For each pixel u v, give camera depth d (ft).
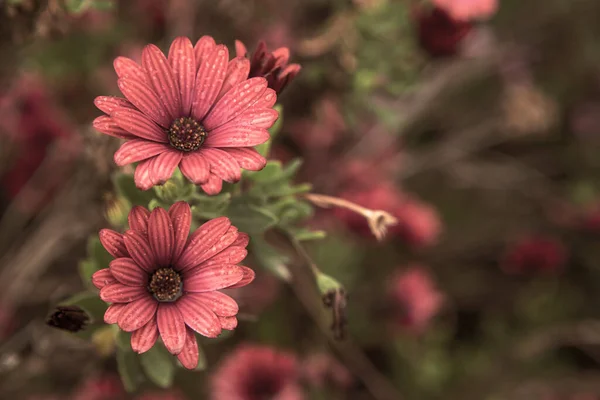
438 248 3.55
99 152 1.87
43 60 2.60
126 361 1.72
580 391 3.15
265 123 1.48
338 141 3.04
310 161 2.96
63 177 2.80
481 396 3.18
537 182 3.73
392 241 2.89
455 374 3.26
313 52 2.37
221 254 1.49
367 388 2.97
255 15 2.68
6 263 2.72
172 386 2.72
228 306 1.47
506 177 3.66
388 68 2.45
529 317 3.38
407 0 2.40
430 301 2.99
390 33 2.41
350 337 2.90
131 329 1.46
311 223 2.89
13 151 2.82
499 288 3.48
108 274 1.47
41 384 2.52
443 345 3.38
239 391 2.30
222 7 2.64
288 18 2.72
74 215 2.38
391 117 2.60
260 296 2.75
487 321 3.43
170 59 1.50
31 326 2.07
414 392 3.16
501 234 3.62
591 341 3.19
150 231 1.48
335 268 2.85
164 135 1.50
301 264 1.86
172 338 1.47
